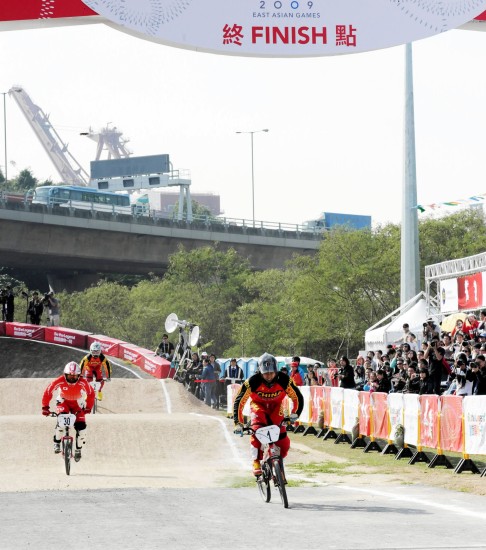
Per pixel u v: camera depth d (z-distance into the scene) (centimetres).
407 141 4909
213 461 2339
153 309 9750
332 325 7875
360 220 13425
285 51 2322
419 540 1060
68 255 10600
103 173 16825
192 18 2305
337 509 1345
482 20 2427
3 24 2353
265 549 1005
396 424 2344
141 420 2791
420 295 4756
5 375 5191
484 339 3127
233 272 10656
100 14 2273
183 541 1064
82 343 5497
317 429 3209
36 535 1126
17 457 2380
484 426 1864
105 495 1560
